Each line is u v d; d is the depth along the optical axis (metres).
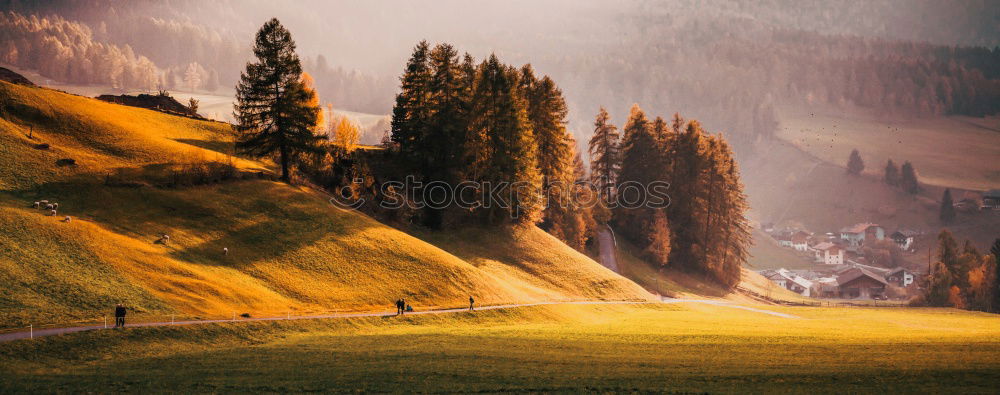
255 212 134.25
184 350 78.62
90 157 137.25
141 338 79.19
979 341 94.06
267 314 98.19
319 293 113.38
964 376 67.62
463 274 136.25
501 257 164.75
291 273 117.25
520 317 122.00
